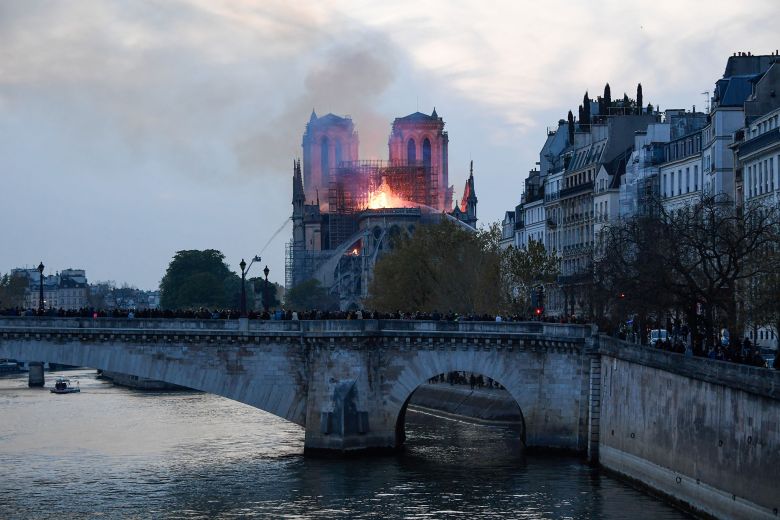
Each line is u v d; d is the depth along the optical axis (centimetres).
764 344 18862
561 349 17538
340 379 17738
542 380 17762
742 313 14900
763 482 11050
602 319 18650
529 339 17700
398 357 17950
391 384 17938
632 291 16362
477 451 18038
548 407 17712
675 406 13488
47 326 17288
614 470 15725
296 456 17850
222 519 13638
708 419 12456
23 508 14350
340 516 13638
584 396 17412
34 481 16075
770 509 10888
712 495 12325
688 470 13050
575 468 16325
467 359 17925
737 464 11681
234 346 17725
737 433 11688
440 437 19875
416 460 17175
